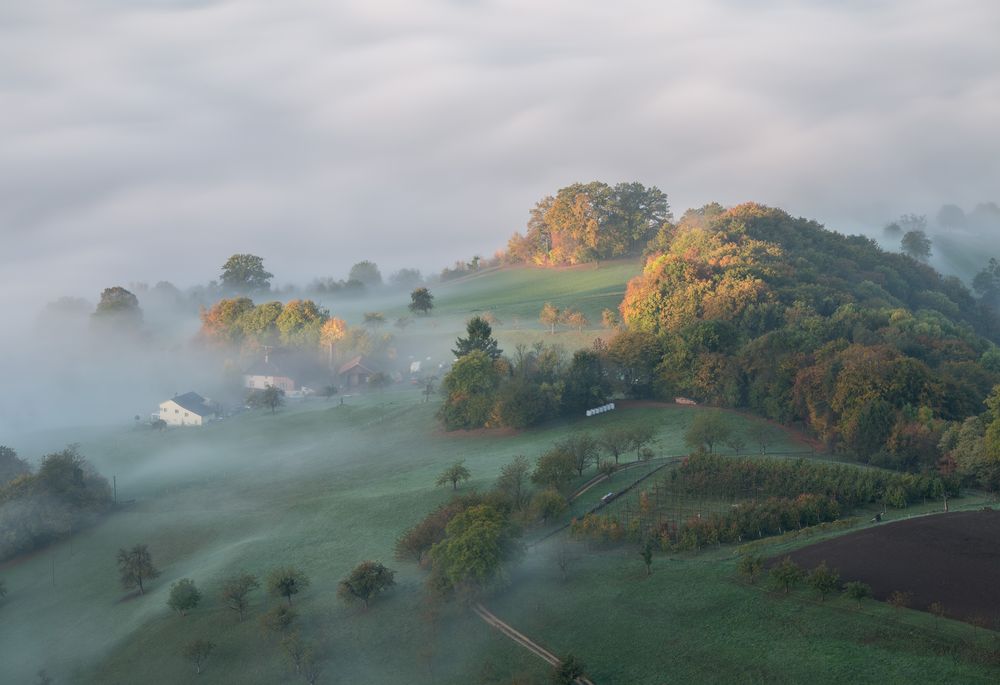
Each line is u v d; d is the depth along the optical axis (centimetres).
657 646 6994
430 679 7269
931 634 6275
